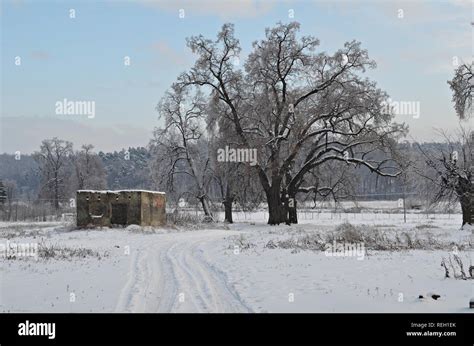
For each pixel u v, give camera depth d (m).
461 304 12.63
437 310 12.11
